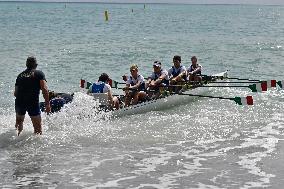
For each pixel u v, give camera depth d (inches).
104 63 1267.2
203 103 682.8
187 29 3159.5
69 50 1611.7
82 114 529.7
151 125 526.9
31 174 355.3
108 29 3031.5
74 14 6402.6
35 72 453.7
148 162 387.2
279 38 2357.3
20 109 454.6
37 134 464.8
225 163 382.6
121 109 563.2
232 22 4407.0
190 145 440.1
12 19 4370.1
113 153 413.7
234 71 1133.7
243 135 478.3
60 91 821.2
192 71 770.2
